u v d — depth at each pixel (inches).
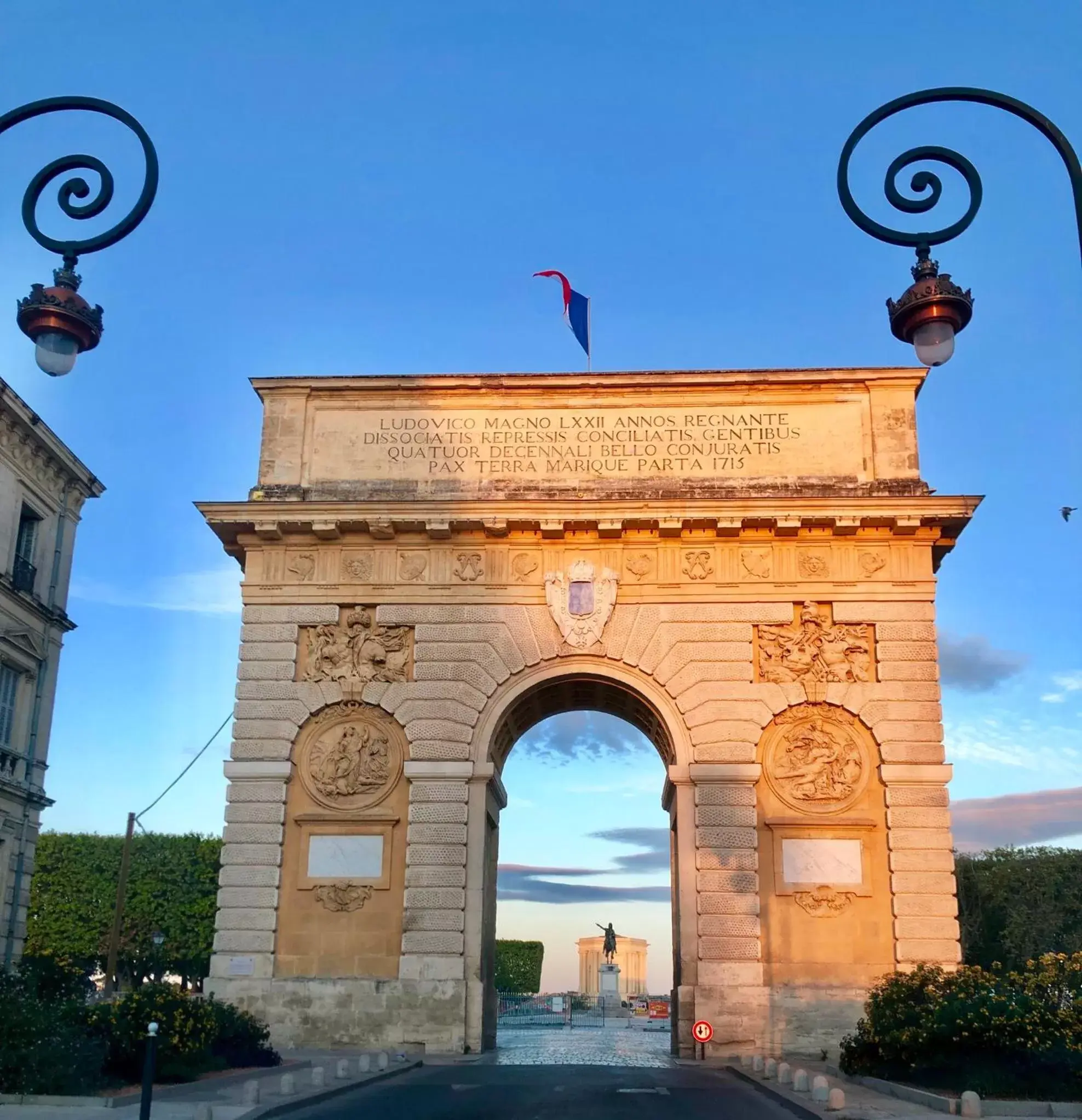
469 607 1657.2
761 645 1636.3
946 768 1563.7
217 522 1670.8
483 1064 1414.9
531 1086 1148.5
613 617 1643.7
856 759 1588.3
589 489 1697.8
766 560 1653.5
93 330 698.8
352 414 1761.8
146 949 3097.9
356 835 1596.9
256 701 1638.8
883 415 1708.9
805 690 1605.6
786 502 1620.3
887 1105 982.4
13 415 1847.9
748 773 1573.6
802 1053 1473.9
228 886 1573.6
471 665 1636.3
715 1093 1119.0
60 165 697.0
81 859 3282.5
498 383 1744.6
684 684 1616.6
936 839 1540.4
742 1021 1486.2
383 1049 1488.7
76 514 2145.7
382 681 1642.5
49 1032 1006.4
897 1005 1206.3
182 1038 1143.0
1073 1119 945.5
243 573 1749.5
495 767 1663.4
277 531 1673.2
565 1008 3954.2
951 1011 1081.4
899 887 1525.6
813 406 1726.1
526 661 1637.6
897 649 1612.9
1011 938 3152.1
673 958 1702.8
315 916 1569.9
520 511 1648.6
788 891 1541.6
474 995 1523.1
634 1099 1044.5
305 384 1764.3
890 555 1646.2
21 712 1947.6
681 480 1697.8
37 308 681.6
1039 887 3228.3
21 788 1903.3
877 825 1562.5
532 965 4522.6
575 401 1744.6
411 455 1736.0
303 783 1622.8
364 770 1616.6
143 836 3368.6
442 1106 978.7
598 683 1680.6
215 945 1555.1
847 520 1624.0
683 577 1652.3
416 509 1654.8
